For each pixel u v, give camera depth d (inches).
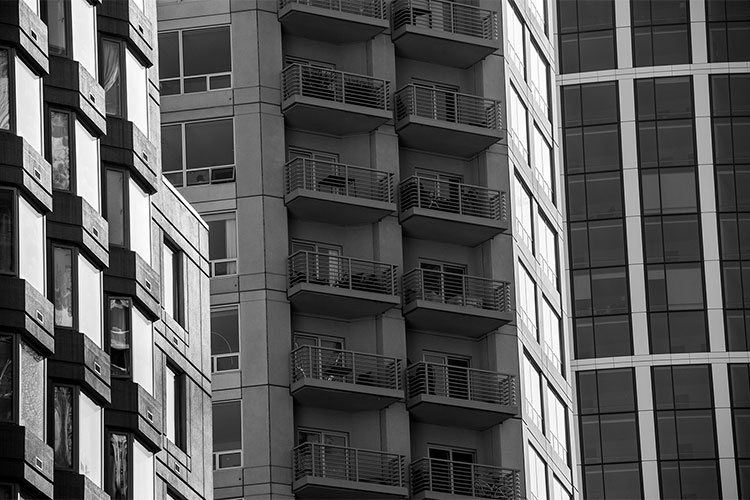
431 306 4734.3
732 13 6845.5
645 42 6825.8
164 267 3489.2
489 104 5029.5
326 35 4923.7
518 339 4881.9
